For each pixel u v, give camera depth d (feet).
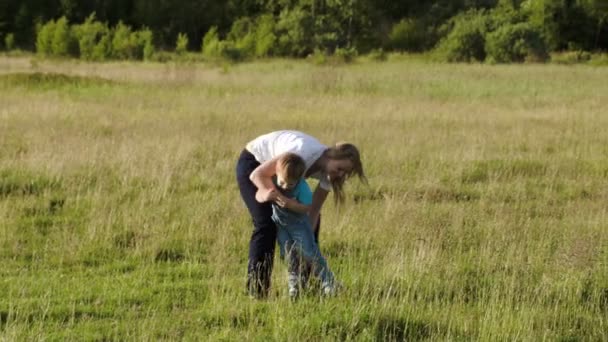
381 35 233.35
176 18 242.78
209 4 247.50
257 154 26.53
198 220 34.30
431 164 47.91
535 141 56.95
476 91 96.32
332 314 24.16
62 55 183.42
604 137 59.57
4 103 71.82
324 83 97.55
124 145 49.29
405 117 67.97
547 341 23.56
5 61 162.40
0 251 30.66
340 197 26.22
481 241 32.83
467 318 24.86
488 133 60.49
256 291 25.90
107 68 130.62
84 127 58.23
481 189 42.88
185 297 26.55
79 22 241.14
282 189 25.81
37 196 39.22
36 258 30.22
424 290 26.71
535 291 26.45
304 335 23.18
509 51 178.60
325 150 25.99
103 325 23.86
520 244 31.81
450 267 28.73
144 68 131.23
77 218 35.76
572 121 67.72
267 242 26.00
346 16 227.81
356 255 31.22
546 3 217.56
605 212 38.40
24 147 50.11
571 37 220.64
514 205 39.86
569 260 29.14
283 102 78.59
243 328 24.04
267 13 241.76
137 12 244.42
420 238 31.14
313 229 26.61
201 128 58.95
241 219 34.88
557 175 47.06
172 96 84.23
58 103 71.82
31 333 22.85
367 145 53.47
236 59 179.63
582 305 26.55
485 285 27.71
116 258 30.63
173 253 31.30
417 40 226.17
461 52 183.42
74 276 28.40
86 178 41.86
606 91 99.30
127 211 35.35
